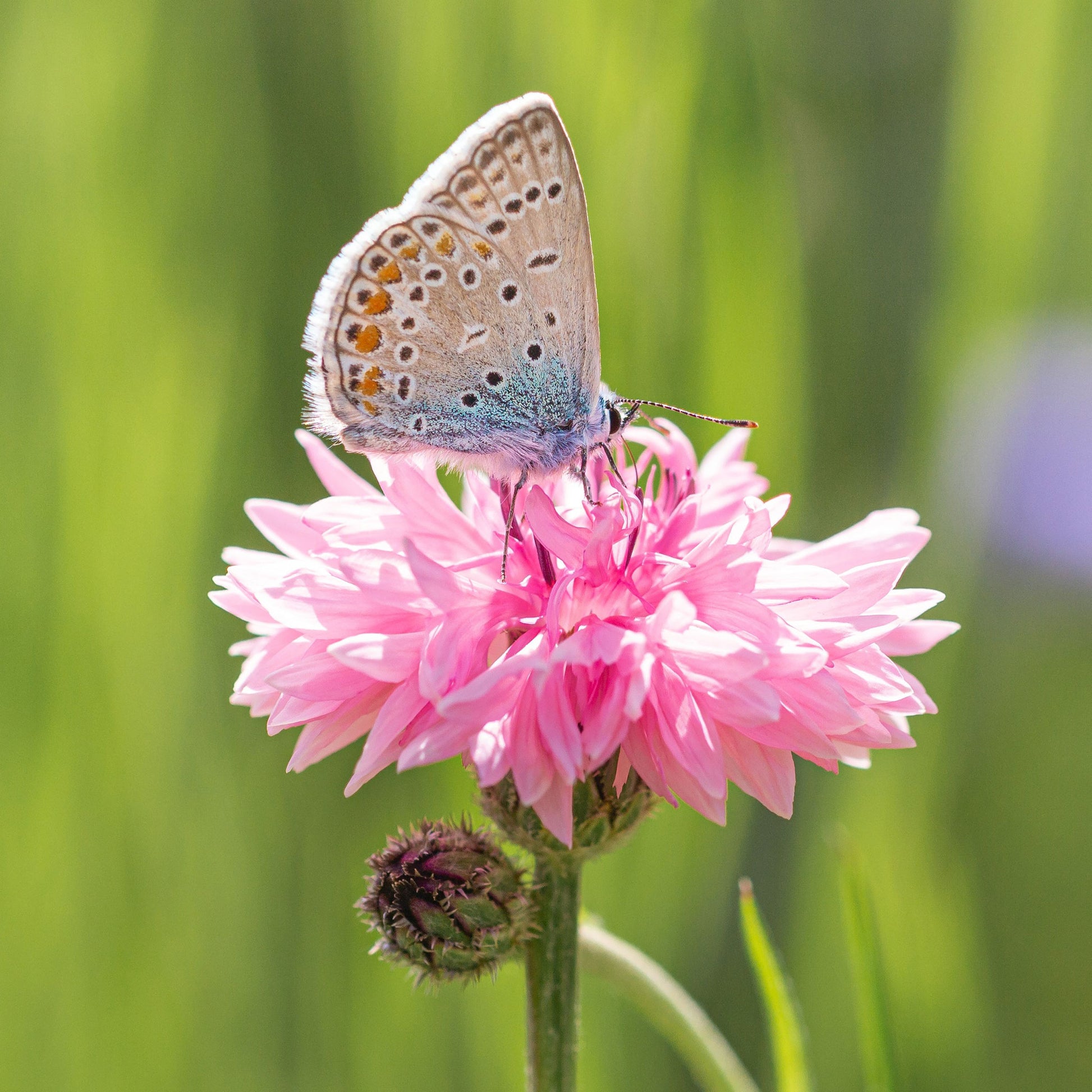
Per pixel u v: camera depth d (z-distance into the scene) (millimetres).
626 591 322
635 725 318
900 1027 380
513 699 316
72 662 374
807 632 318
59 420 375
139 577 376
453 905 321
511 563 325
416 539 324
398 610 321
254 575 322
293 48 377
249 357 379
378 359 323
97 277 377
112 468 376
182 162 378
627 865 372
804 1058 325
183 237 378
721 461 335
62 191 377
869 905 326
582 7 374
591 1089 371
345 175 377
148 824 374
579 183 324
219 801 375
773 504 320
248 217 378
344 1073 370
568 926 322
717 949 377
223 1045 371
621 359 372
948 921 386
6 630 372
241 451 379
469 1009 371
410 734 319
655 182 374
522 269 324
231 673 378
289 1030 372
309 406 326
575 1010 323
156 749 375
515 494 327
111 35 378
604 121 373
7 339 374
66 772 372
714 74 376
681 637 316
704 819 375
